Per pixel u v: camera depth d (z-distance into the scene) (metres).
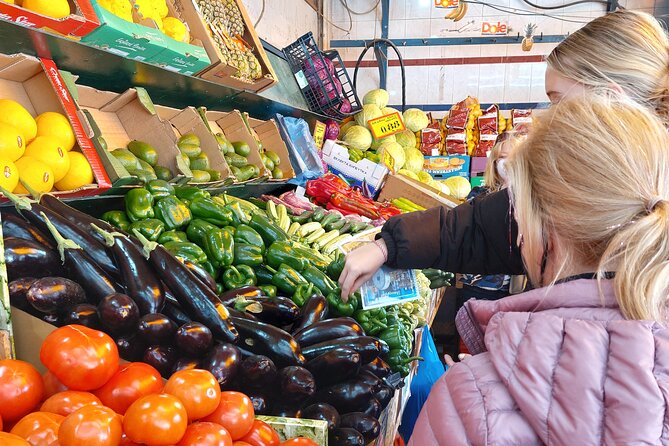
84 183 2.00
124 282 1.34
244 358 1.48
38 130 1.94
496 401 0.82
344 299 1.73
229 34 3.45
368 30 8.61
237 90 3.31
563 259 0.95
